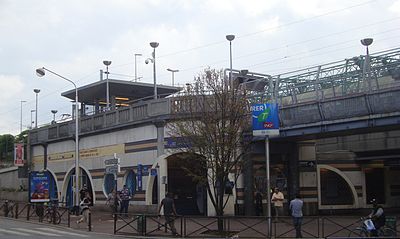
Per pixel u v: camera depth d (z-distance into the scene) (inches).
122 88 1755.7
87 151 1491.1
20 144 1867.6
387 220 716.0
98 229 928.9
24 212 1320.1
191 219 885.2
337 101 981.2
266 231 842.2
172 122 976.3
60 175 1644.9
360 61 962.1
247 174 1171.3
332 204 1363.2
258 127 783.1
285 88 1105.4
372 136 1381.6
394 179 1485.0
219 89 870.4
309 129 1044.5
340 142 1438.2
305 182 1268.5
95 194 1437.0
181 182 1229.1
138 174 1253.1
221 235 805.2
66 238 776.3
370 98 923.4
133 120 1283.2
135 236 821.2
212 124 844.0
